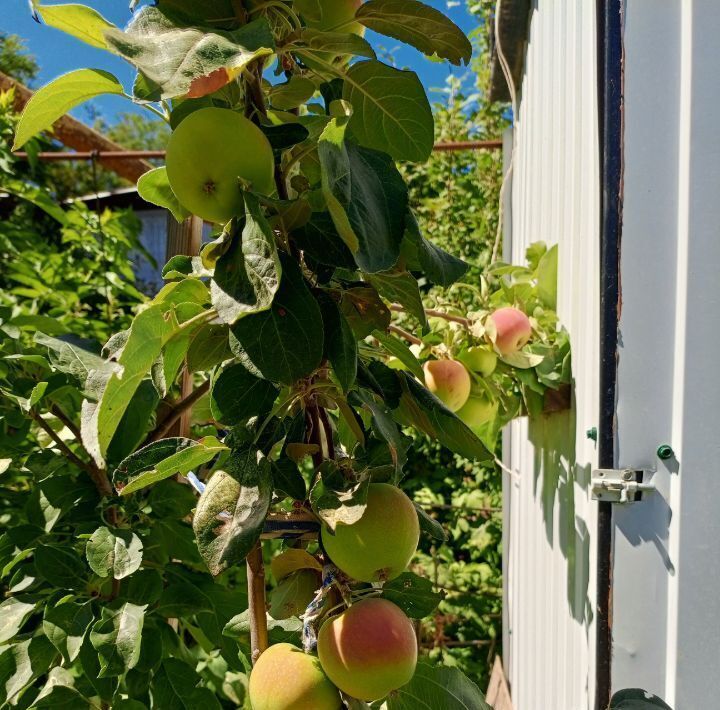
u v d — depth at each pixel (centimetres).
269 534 96
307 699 87
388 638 86
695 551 125
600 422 131
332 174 78
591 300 154
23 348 183
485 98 455
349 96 110
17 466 193
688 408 126
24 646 151
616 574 130
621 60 129
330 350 90
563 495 185
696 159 126
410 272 107
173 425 183
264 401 97
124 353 89
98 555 133
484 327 190
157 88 70
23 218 440
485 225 435
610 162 130
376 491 89
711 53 126
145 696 152
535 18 254
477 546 439
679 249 128
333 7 102
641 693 126
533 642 240
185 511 170
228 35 79
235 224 85
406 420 120
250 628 107
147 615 152
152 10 88
